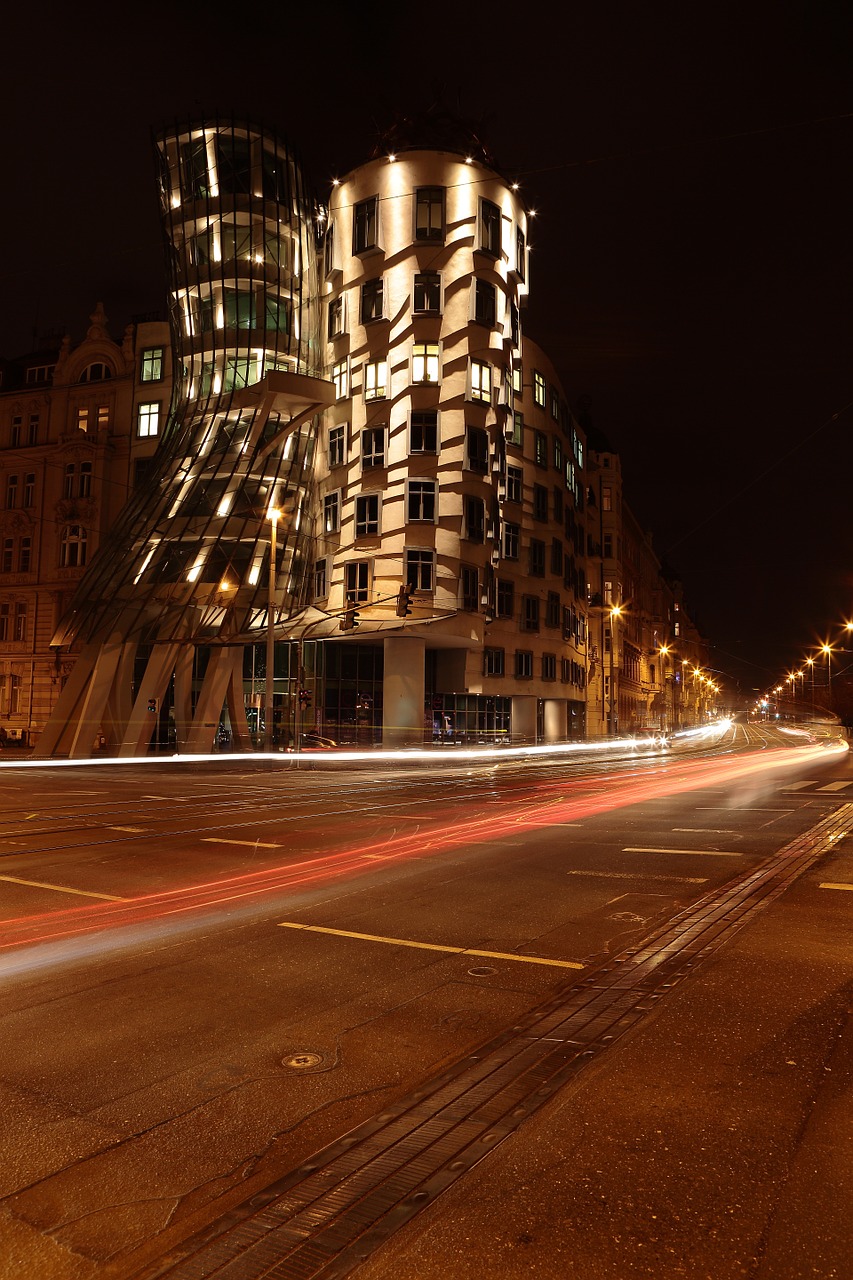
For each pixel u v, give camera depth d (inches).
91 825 615.5
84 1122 158.2
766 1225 119.7
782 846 470.6
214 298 2001.7
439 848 483.5
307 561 1920.5
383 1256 115.4
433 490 1769.2
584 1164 136.9
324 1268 113.6
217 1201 130.9
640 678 3863.2
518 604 2075.5
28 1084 175.8
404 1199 129.0
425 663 1946.4
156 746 1955.0
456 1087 167.8
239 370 2023.9
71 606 1875.0
